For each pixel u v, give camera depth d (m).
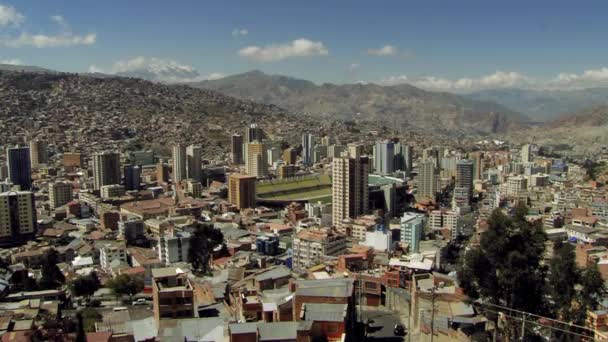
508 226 88.25
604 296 99.19
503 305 91.50
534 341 88.25
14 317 124.81
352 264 171.00
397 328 116.25
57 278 192.38
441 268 199.12
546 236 88.81
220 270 173.25
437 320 104.31
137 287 171.75
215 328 92.69
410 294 133.25
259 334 84.56
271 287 129.38
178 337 89.69
